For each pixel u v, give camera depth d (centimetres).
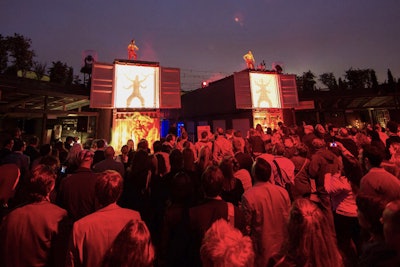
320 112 2286
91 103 1170
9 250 209
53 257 221
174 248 248
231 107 1859
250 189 291
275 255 168
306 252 153
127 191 404
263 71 1617
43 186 229
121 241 142
